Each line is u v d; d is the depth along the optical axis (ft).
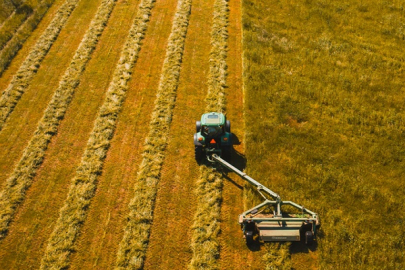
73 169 50.78
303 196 44.19
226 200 45.21
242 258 39.34
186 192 46.60
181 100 60.13
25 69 68.28
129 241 41.47
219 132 46.14
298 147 50.88
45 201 46.83
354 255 38.19
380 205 43.06
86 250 41.32
